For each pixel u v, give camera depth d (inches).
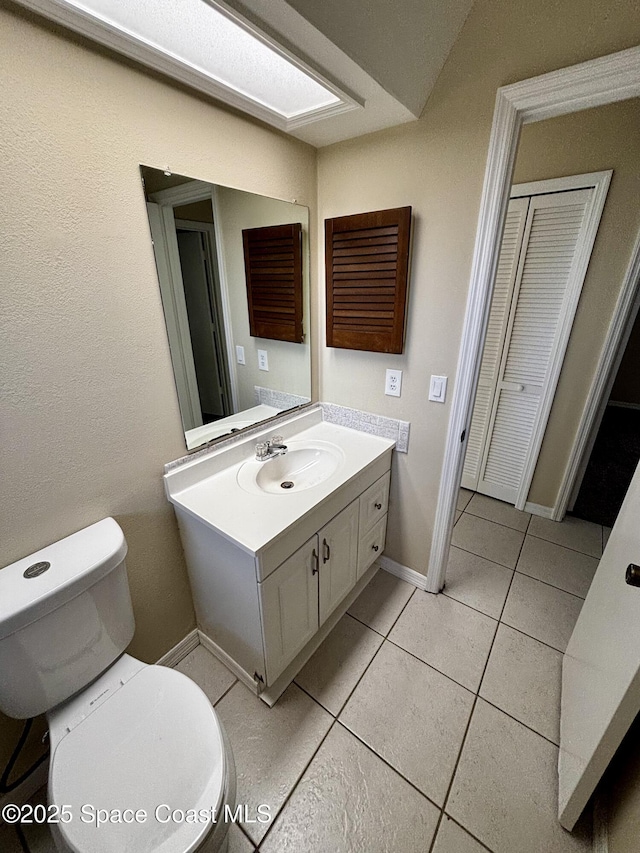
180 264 45.6
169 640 57.4
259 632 47.1
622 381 179.6
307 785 44.2
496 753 47.2
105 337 40.0
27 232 32.6
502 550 84.3
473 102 44.2
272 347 61.4
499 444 98.6
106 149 36.1
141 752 33.7
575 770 38.9
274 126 50.8
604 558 49.8
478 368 55.2
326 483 52.7
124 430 44.1
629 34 34.7
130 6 29.8
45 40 30.5
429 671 57.2
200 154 44.1
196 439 52.7
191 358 49.6
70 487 40.6
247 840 39.9
